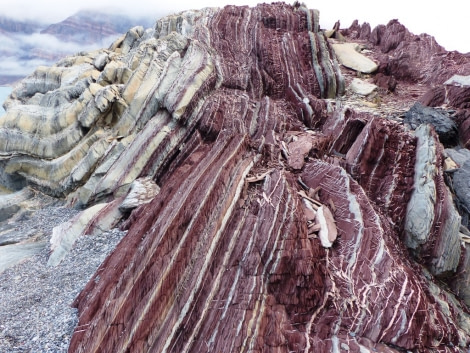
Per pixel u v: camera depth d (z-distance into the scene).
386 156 12.12
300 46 20.06
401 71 22.28
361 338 7.98
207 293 8.31
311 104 16.62
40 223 15.52
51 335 8.52
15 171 18.44
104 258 11.29
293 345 7.66
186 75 16.17
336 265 9.16
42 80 23.80
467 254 10.65
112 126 17.22
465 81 16.92
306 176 11.53
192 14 22.95
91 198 15.47
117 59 21.95
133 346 7.62
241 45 19.55
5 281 11.36
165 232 8.93
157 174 14.96
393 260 9.07
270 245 8.62
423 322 8.23
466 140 14.77
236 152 11.27
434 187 11.00
